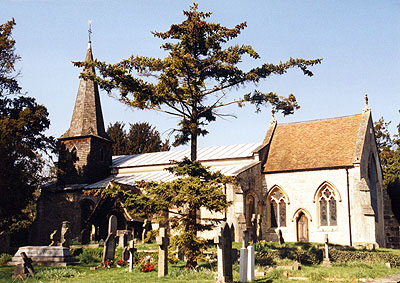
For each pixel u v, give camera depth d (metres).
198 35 25.56
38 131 44.34
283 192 40.94
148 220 37.44
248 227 38.31
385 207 44.62
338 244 37.16
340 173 38.59
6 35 43.00
